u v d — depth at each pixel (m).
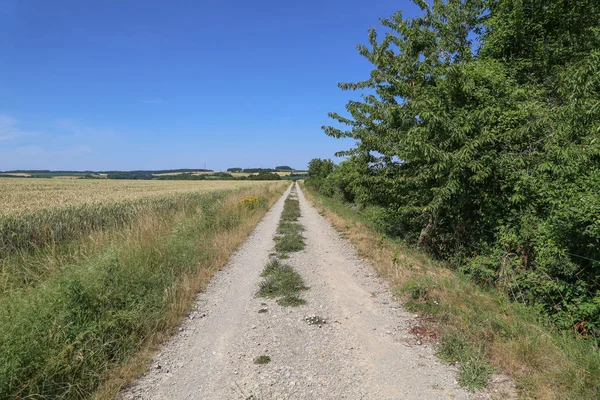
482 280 6.61
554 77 9.16
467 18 11.31
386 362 3.68
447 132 7.13
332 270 7.53
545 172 6.46
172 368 3.66
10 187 28.94
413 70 9.43
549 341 3.80
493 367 3.40
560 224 5.16
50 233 9.15
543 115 6.71
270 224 15.18
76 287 4.16
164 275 5.98
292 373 3.51
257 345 4.15
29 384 2.93
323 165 42.53
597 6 9.89
